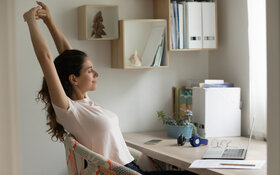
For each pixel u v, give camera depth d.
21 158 3.23
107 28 3.37
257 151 2.72
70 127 2.13
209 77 3.78
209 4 3.51
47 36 3.25
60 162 3.34
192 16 3.45
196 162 2.40
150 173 2.92
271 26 1.32
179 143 2.93
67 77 2.23
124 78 3.53
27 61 3.22
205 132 3.26
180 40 3.46
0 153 3.18
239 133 3.35
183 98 3.54
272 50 1.32
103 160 1.83
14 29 3.18
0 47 3.15
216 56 3.71
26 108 3.23
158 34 3.43
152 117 3.64
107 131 2.14
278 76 1.30
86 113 2.13
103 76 3.45
